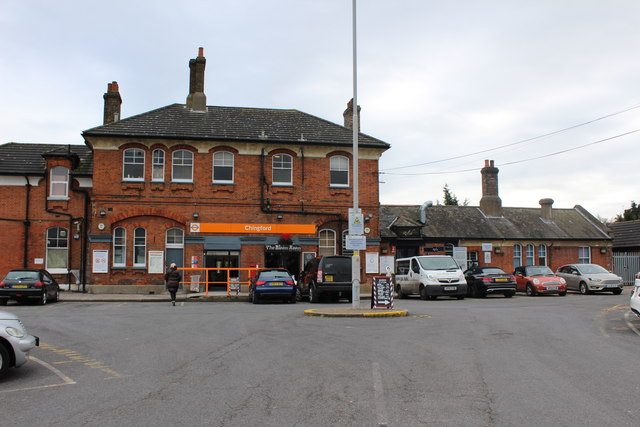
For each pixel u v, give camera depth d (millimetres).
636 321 13992
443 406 6000
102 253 26234
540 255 36344
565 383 7047
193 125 28438
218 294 25609
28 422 5594
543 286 25969
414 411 5816
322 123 30719
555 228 37688
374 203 29094
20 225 27797
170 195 27141
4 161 28578
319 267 22344
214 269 25453
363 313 15297
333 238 28922
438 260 24625
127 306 20484
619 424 5328
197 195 27391
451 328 12484
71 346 10461
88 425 5477
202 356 9242
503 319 14281
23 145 30453
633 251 40312
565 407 5922
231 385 7121
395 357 8883
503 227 36500
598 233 38000
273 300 24172
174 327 13250
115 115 31625
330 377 7477
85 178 28375
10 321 8016
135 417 5734
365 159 29297
